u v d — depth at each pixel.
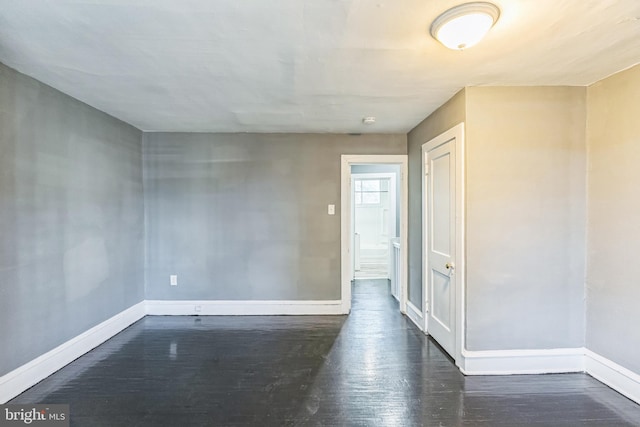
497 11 1.54
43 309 2.50
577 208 2.53
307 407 2.14
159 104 2.95
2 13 1.56
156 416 2.04
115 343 3.16
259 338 3.28
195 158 3.98
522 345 2.55
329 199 4.02
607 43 1.87
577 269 2.54
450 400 2.21
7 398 2.19
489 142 2.52
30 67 2.20
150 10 1.54
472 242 2.53
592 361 2.49
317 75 2.30
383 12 1.56
